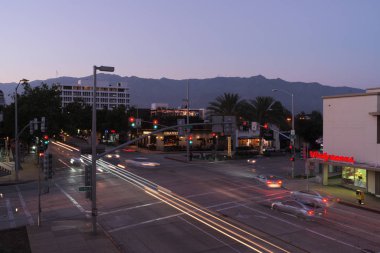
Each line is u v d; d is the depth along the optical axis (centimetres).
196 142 8488
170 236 2103
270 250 1855
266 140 8256
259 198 3141
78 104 11425
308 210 2441
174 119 8619
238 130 8012
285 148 7944
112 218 2514
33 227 2306
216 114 6906
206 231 2191
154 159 6334
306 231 2183
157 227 2284
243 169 5100
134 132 9544
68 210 2764
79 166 5525
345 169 3850
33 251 1872
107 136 10944
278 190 3547
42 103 6100
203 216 2539
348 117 3550
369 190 3459
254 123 4916
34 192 3544
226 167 5312
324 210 2645
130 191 3450
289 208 2572
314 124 8362
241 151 7212
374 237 2072
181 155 6925
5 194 3466
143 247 1923
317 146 8381
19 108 5819
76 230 2234
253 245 1934
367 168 3192
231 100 6931
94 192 2192
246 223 2358
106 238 2073
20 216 2608
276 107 6856
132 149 8350
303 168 5225
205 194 3303
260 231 2184
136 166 5241
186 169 5081
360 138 3431
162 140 8062
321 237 2066
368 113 3347
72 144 10850
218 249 1877
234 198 3134
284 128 7600
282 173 4762
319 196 2945
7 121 6069
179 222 2391
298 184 3938
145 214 2600
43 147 4156
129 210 2725
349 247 1895
